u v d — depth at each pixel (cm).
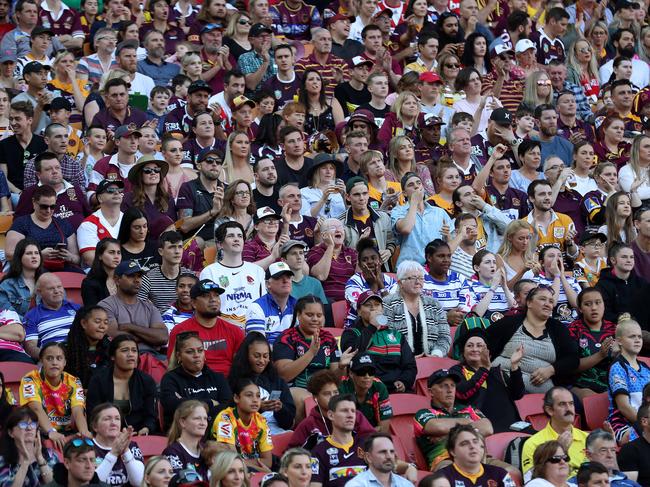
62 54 6081
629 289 5181
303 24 7188
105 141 5534
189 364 4112
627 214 5681
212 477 3597
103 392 4034
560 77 7056
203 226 5169
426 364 4578
